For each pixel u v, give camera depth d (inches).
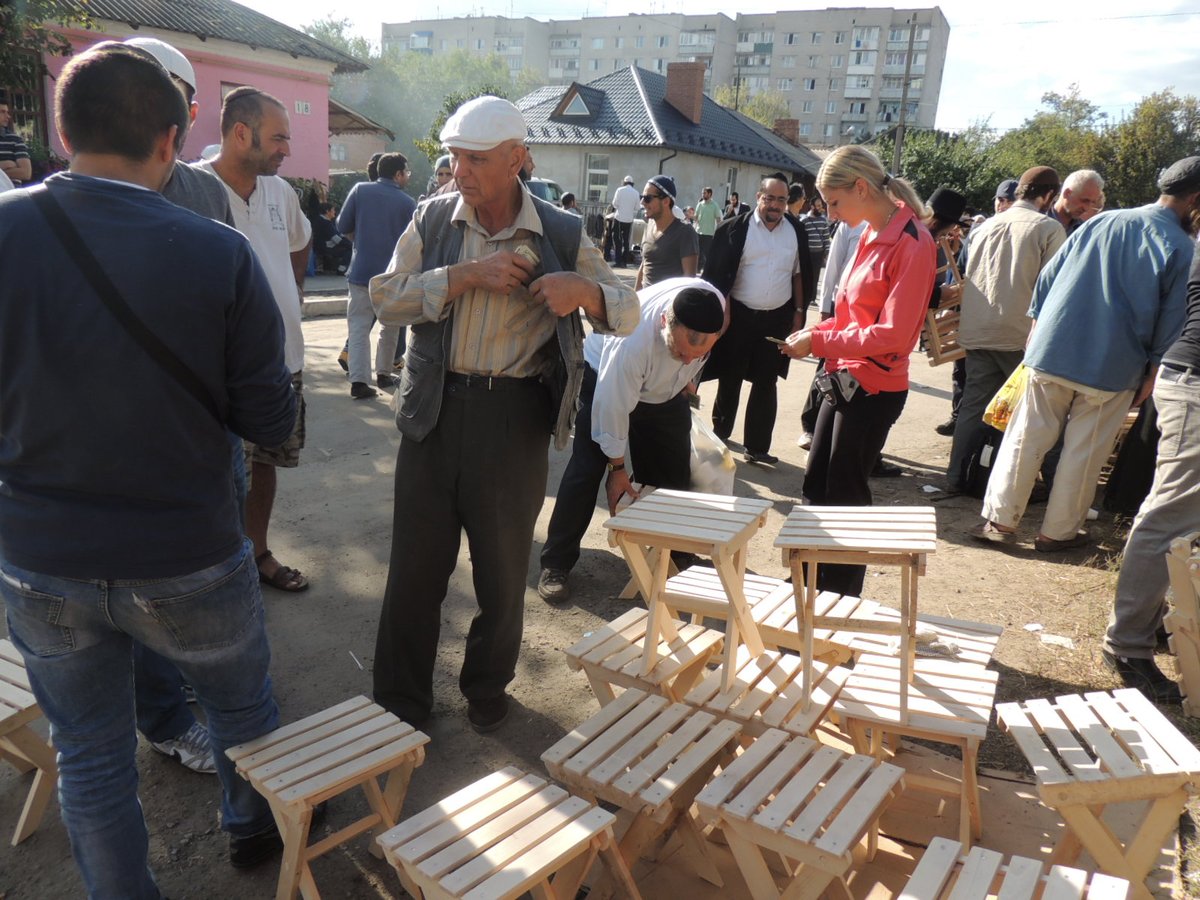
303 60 721.6
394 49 2491.4
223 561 76.2
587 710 127.3
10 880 94.0
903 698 97.0
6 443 68.5
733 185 1422.2
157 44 114.6
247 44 670.5
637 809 82.8
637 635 113.6
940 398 340.8
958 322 234.7
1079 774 85.8
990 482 190.1
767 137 1574.8
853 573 136.6
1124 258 162.1
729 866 97.6
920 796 108.3
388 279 104.1
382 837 75.2
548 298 98.6
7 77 471.8
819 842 75.4
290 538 179.0
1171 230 158.6
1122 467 199.8
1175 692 130.0
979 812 99.1
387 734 90.1
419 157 1291.8
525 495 111.2
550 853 73.3
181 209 70.5
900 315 125.8
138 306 65.8
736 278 226.7
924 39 3705.7
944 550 187.3
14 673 102.6
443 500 110.0
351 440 242.1
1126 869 86.6
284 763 84.7
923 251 126.6
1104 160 1476.4
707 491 169.8
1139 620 132.4
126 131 68.1
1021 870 72.2
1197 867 96.1
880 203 129.7
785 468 241.3
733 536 99.8
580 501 158.2
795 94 3922.2
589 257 107.8
